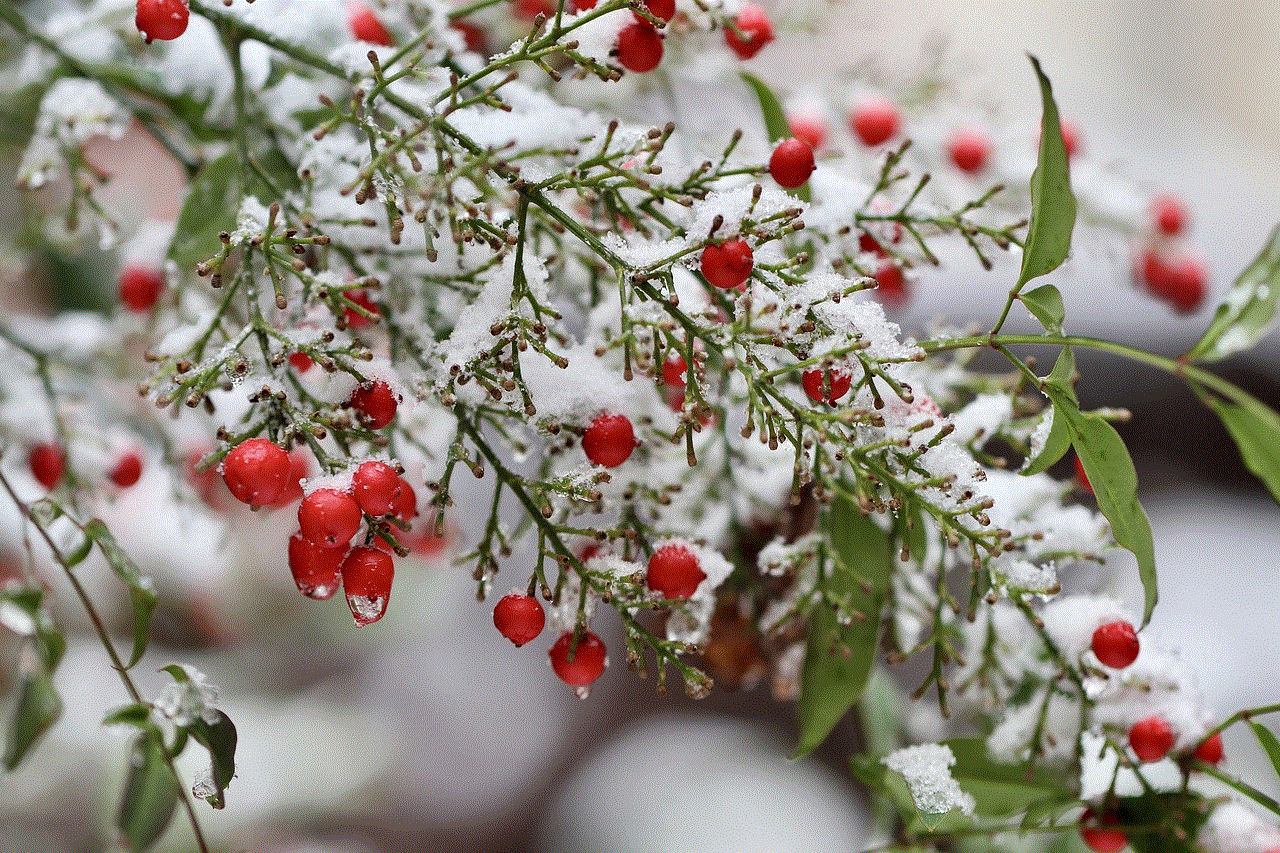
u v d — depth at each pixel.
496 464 0.61
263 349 0.60
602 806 1.29
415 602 1.15
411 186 0.60
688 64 0.70
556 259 0.64
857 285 0.60
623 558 0.62
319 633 1.10
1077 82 1.74
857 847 1.19
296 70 0.65
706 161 0.60
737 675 0.66
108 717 0.59
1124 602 0.65
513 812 1.29
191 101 0.65
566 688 1.43
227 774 0.60
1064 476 0.71
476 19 0.69
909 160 0.73
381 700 1.33
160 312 0.71
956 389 0.66
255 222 0.61
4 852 0.90
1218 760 0.63
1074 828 0.63
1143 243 0.78
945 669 0.71
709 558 0.62
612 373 0.61
